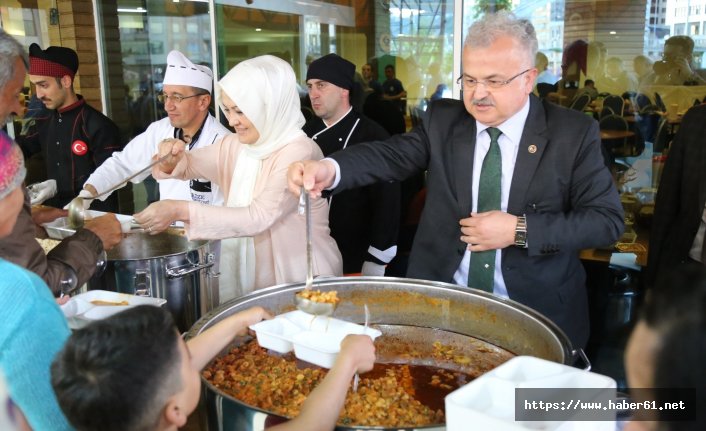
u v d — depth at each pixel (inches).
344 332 50.5
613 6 110.0
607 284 103.6
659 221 77.7
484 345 53.1
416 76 121.3
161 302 61.1
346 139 96.4
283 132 68.2
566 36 113.7
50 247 73.0
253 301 54.2
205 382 40.4
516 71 52.4
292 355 51.9
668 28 108.2
